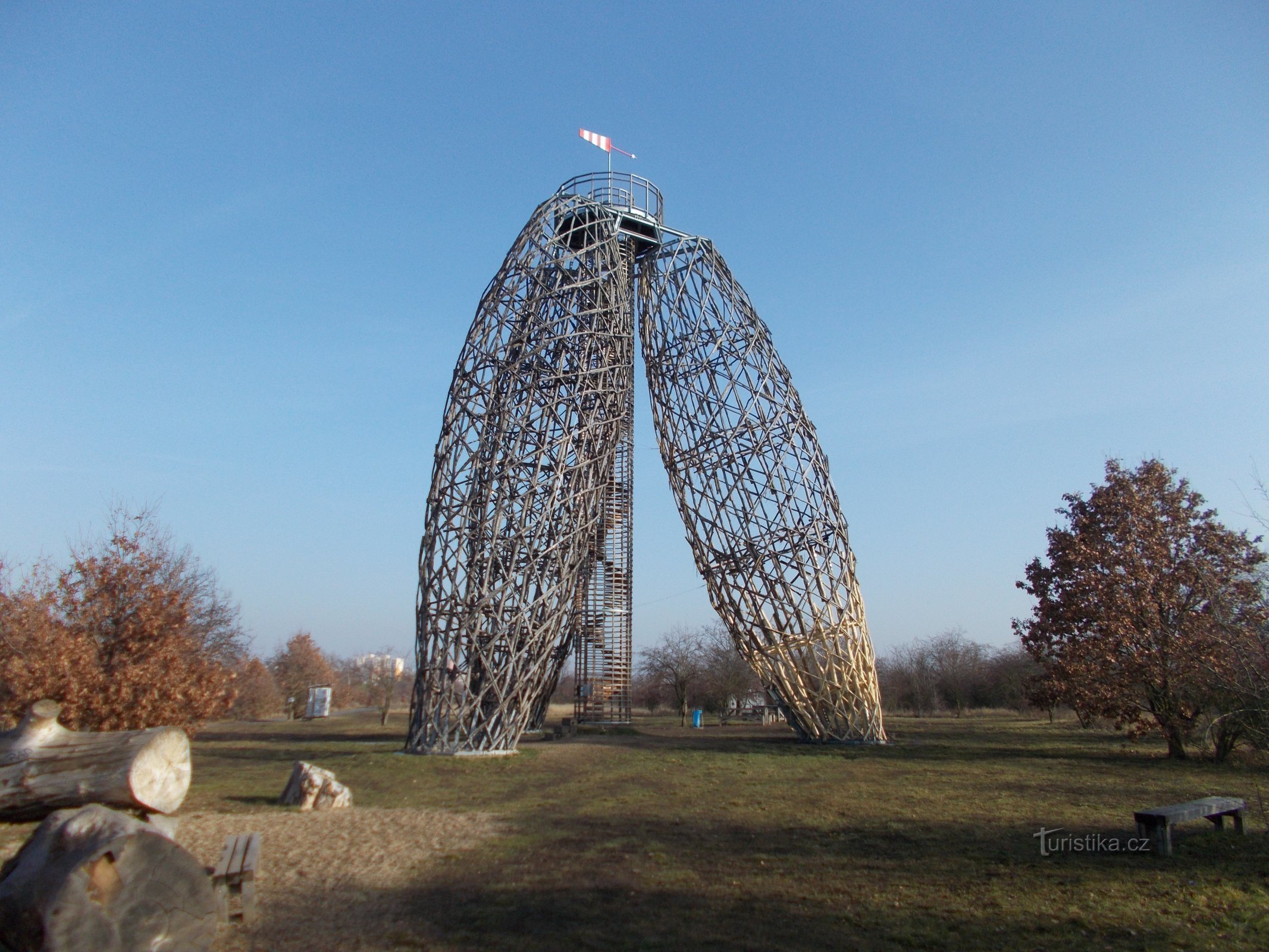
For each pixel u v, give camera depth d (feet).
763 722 169.27
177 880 23.95
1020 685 192.54
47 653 66.59
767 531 103.14
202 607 135.03
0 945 22.85
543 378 89.66
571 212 101.04
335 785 53.93
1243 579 80.69
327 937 28.19
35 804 33.65
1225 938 26.68
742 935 27.78
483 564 84.89
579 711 129.59
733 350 107.24
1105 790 59.06
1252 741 70.74
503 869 37.35
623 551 132.26
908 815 49.47
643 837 44.04
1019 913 29.55
